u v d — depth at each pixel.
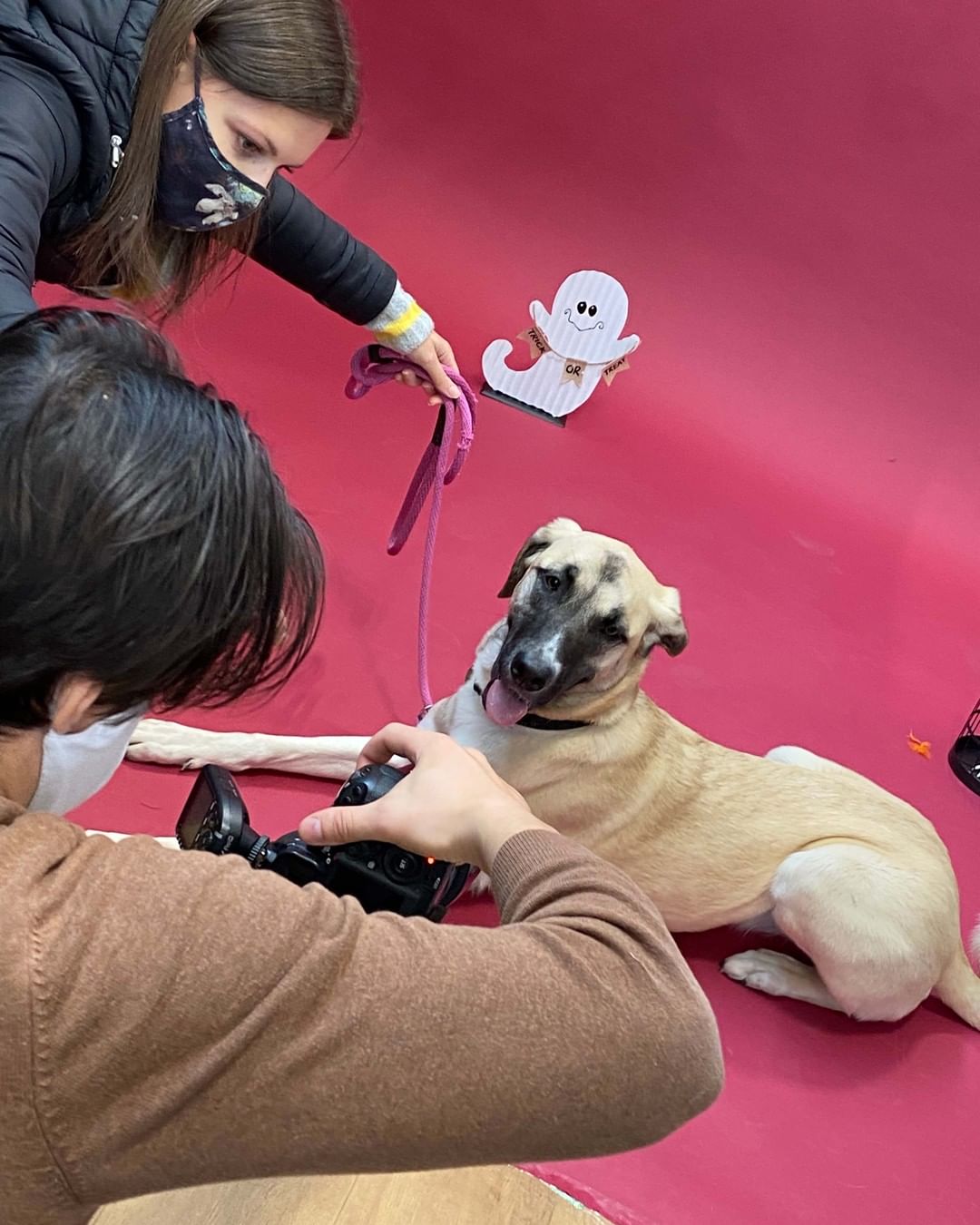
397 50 3.88
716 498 3.86
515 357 3.94
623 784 2.28
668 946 0.84
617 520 3.54
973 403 4.11
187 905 0.68
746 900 2.36
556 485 3.56
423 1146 0.71
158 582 0.67
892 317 4.07
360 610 2.80
